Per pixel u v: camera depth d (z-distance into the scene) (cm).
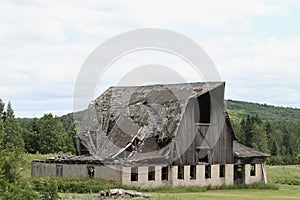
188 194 4275
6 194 2228
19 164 2380
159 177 4762
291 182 6291
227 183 5466
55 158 4938
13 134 8994
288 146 13388
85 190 4094
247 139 11319
